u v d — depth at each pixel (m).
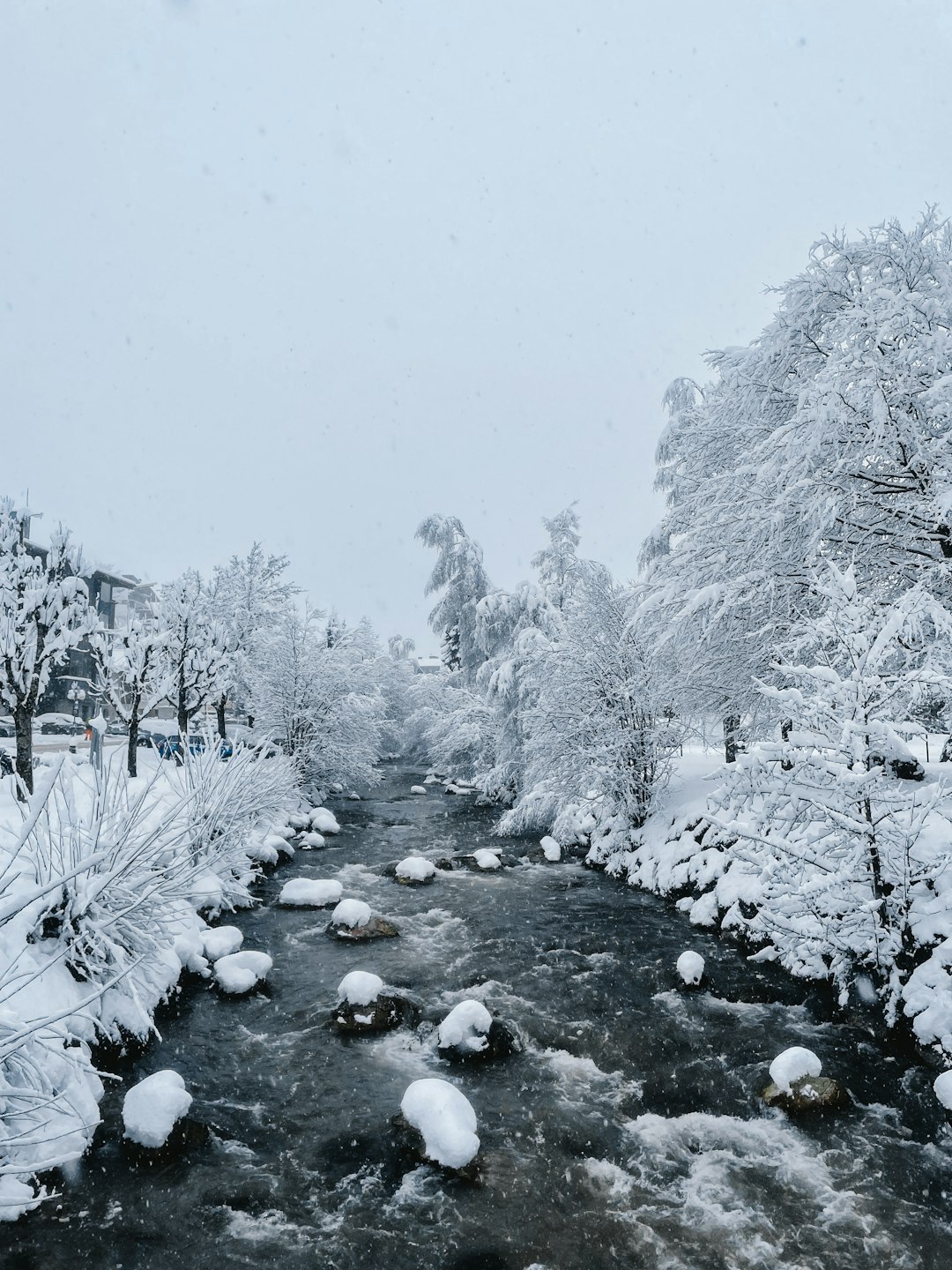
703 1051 6.86
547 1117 5.80
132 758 16.67
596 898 12.30
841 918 7.42
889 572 11.02
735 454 12.96
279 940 9.98
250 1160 5.21
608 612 15.82
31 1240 4.37
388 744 43.53
